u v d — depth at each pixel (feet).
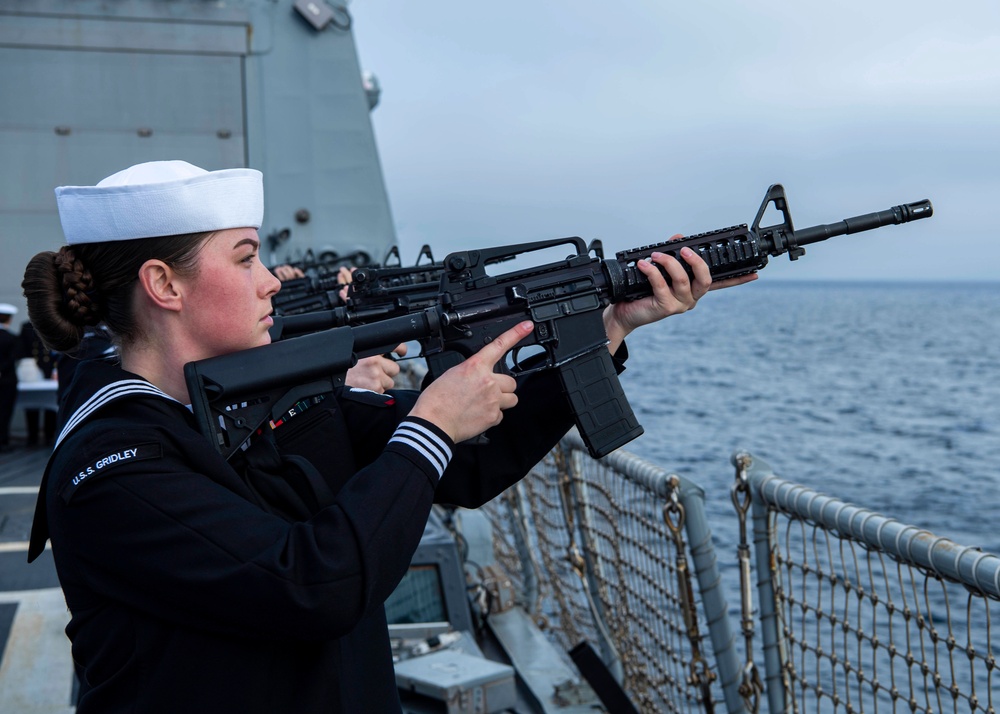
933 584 31.58
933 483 110.22
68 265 5.55
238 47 30.71
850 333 545.03
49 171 29.48
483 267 7.04
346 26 31.60
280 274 22.76
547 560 17.06
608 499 13.29
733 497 10.07
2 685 12.60
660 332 529.45
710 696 10.94
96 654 5.33
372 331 6.33
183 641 5.13
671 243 7.48
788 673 9.93
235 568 4.93
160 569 4.98
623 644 13.70
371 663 5.97
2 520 19.33
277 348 5.78
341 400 7.05
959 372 300.81
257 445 5.72
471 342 6.89
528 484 18.16
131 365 5.76
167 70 30.25
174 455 5.24
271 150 30.94
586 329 7.18
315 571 4.93
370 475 5.30
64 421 5.67
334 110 31.48
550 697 14.01
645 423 162.20
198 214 5.44
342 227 31.45
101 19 29.76
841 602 28.19
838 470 119.85
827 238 7.83
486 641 16.46
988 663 6.92
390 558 5.11
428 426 5.45
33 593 15.12
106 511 5.00
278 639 5.08
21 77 29.35
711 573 10.74
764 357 348.59
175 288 5.56
